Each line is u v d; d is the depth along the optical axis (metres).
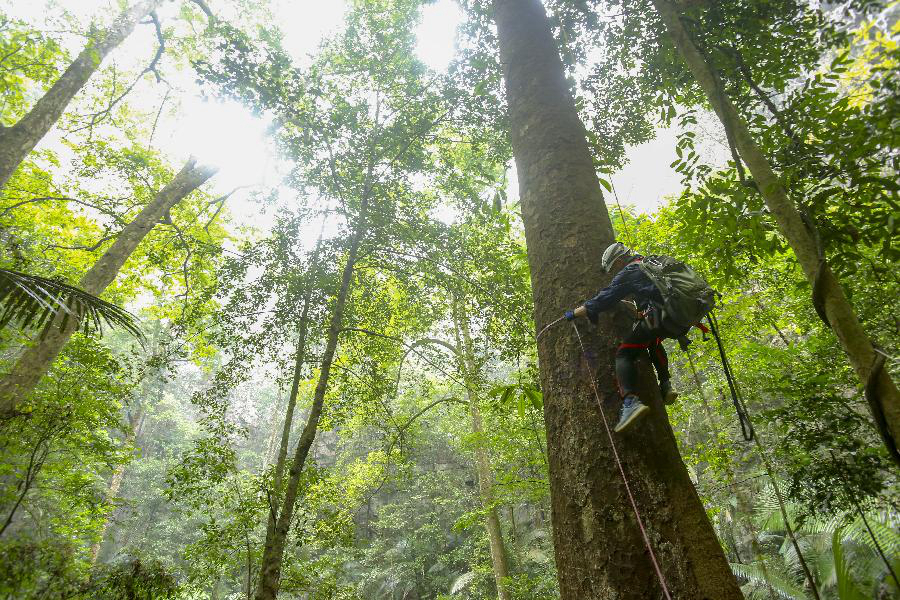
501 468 11.59
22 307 3.70
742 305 6.37
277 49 6.67
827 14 3.41
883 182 2.65
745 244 4.06
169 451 24.00
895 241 3.22
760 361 5.66
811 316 5.73
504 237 6.93
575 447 2.04
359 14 7.08
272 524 5.22
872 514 6.03
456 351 9.00
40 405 5.07
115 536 18.98
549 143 2.89
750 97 3.71
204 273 11.99
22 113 9.43
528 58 3.34
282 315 6.26
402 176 6.47
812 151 2.84
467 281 6.61
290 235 6.19
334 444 25.00
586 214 2.59
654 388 2.17
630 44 5.35
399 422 8.17
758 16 3.47
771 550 8.91
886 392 2.14
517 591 9.89
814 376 4.97
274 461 25.45
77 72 8.13
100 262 8.41
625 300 2.36
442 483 17.75
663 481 1.85
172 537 19.95
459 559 16.62
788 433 5.12
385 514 18.58
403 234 6.45
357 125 6.25
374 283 7.33
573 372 2.20
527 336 6.68
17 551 3.48
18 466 4.56
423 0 6.69
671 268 2.31
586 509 1.89
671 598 1.60
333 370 7.05
